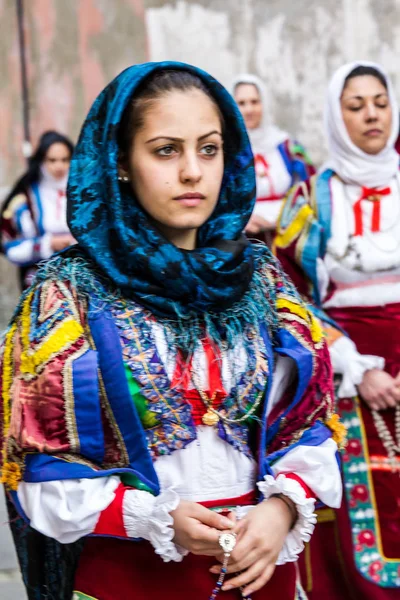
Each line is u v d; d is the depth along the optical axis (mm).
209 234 3121
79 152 3027
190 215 2969
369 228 5250
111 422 2898
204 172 2982
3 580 5520
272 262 3283
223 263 2969
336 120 5402
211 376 2980
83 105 12500
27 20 12445
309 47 12062
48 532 2848
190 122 2955
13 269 12367
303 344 3135
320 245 5242
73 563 3193
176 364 2951
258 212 8102
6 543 6031
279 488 2943
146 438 2906
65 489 2834
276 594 3080
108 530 2848
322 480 3059
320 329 3262
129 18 12305
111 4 12336
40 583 3217
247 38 12109
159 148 2957
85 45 12414
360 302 5188
